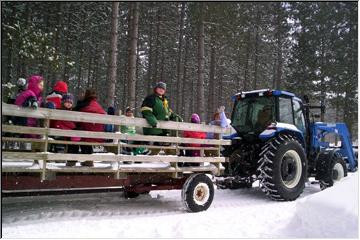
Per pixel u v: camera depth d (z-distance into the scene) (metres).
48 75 20.94
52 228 4.52
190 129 5.98
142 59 30.48
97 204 6.07
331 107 25.95
